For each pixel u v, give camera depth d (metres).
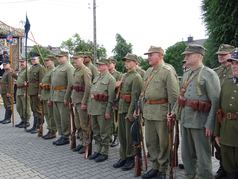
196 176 4.65
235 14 9.37
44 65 8.94
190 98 4.38
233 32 9.51
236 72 3.96
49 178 5.21
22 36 16.00
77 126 6.89
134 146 5.38
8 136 8.31
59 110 7.34
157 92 4.91
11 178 5.22
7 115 10.33
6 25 16.19
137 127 5.24
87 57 7.53
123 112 5.68
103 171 5.56
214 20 9.83
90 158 6.25
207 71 4.32
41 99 8.12
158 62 5.01
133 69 5.65
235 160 4.06
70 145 7.17
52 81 7.43
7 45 15.71
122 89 5.73
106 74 6.18
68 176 5.31
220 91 4.19
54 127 8.01
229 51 5.21
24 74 9.37
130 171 5.55
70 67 7.19
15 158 6.32
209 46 10.05
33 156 6.46
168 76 4.82
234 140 3.97
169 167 4.91
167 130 4.91
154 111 4.93
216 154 4.99
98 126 6.25
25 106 9.23
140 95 5.29
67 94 7.06
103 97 6.04
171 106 4.77
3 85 10.20
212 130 4.19
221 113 4.12
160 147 4.96
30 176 5.31
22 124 9.59
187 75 4.54
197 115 4.34
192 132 4.41
